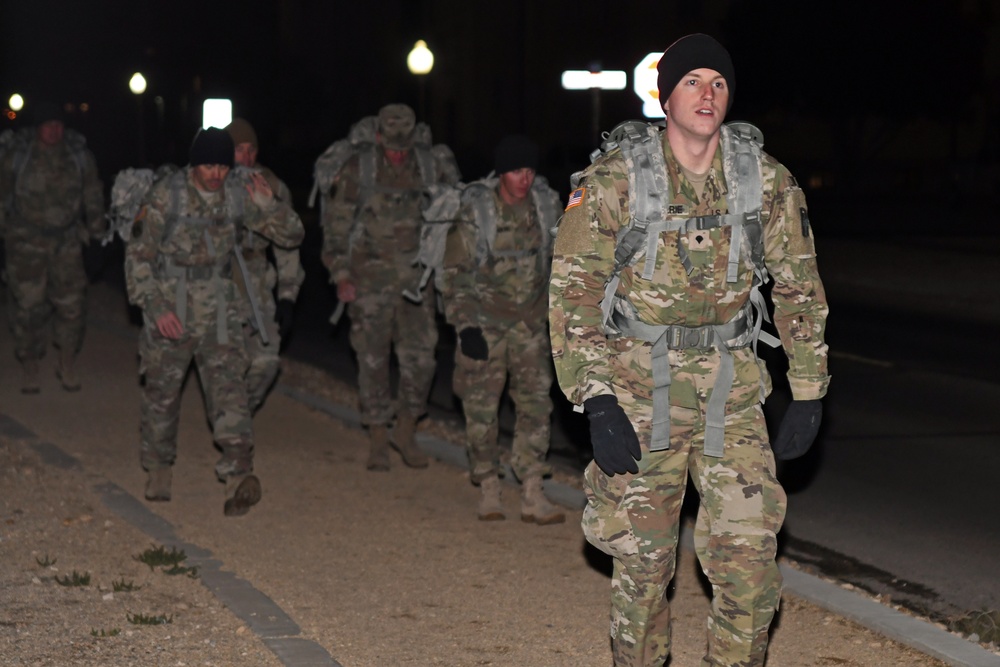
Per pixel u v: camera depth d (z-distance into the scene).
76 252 12.00
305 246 28.62
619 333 4.61
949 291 21.17
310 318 18.89
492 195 7.78
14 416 11.23
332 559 7.30
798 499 9.21
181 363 8.14
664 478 4.62
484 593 6.73
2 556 7.10
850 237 30.53
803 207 4.59
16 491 8.52
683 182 4.50
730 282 4.52
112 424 10.95
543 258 7.87
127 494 8.53
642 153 4.48
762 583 4.51
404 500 8.70
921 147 60.78
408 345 9.50
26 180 11.62
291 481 9.18
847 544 8.14
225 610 6.32
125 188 8.16
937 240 29.50
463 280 7.89
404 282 9.27
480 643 6.00
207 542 7.60
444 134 68.19
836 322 18.53
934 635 6.03
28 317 11.99
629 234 4.48
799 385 4.61
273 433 10.83
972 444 10.83
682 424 4.57
